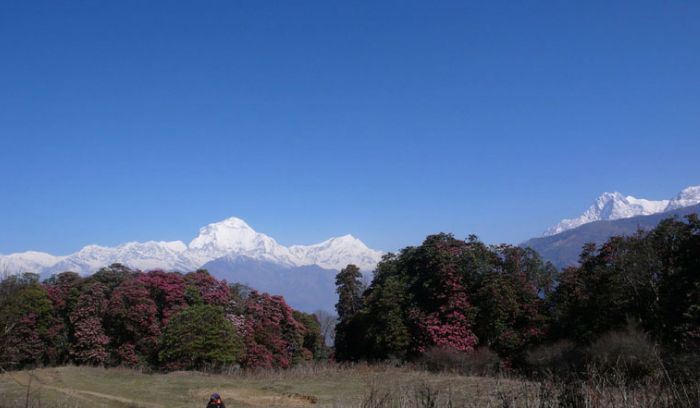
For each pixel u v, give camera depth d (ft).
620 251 86.17
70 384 76.89
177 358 105.09
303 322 157.28
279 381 86.07
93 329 112.16
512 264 104.12
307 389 76.07
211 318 106.93
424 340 99.96
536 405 22.31
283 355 129.39
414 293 108.47
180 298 121.39
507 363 90.84
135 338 115.65
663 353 52.60
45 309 110.73
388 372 84.33
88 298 114.21
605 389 21.93
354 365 102.37
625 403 20.72
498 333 96.22
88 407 57.41
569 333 88.12
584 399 20.86
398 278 113.60
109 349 114.73
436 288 103.50
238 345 111.34
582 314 85.66
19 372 76.07
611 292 81.00
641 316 77.61
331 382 82.07
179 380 86.33
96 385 79.92
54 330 113.09
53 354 112.16
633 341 57.41
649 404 20.51
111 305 114.11
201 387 79.20
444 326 98.07
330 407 53.72
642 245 80.38
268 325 131.13
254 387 79.56
